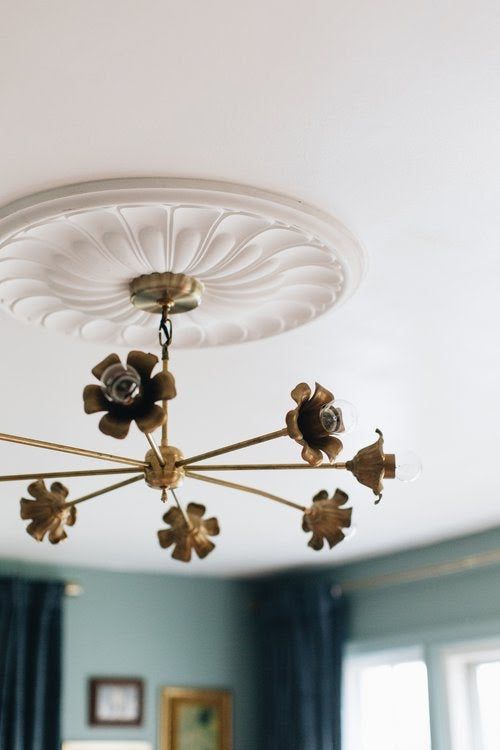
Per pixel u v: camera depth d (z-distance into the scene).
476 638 4.80
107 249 2.07
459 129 1.79
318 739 5.43
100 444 3.45
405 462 1.91
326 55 1.58
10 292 2.27
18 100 1.68
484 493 4.17
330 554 5.38
